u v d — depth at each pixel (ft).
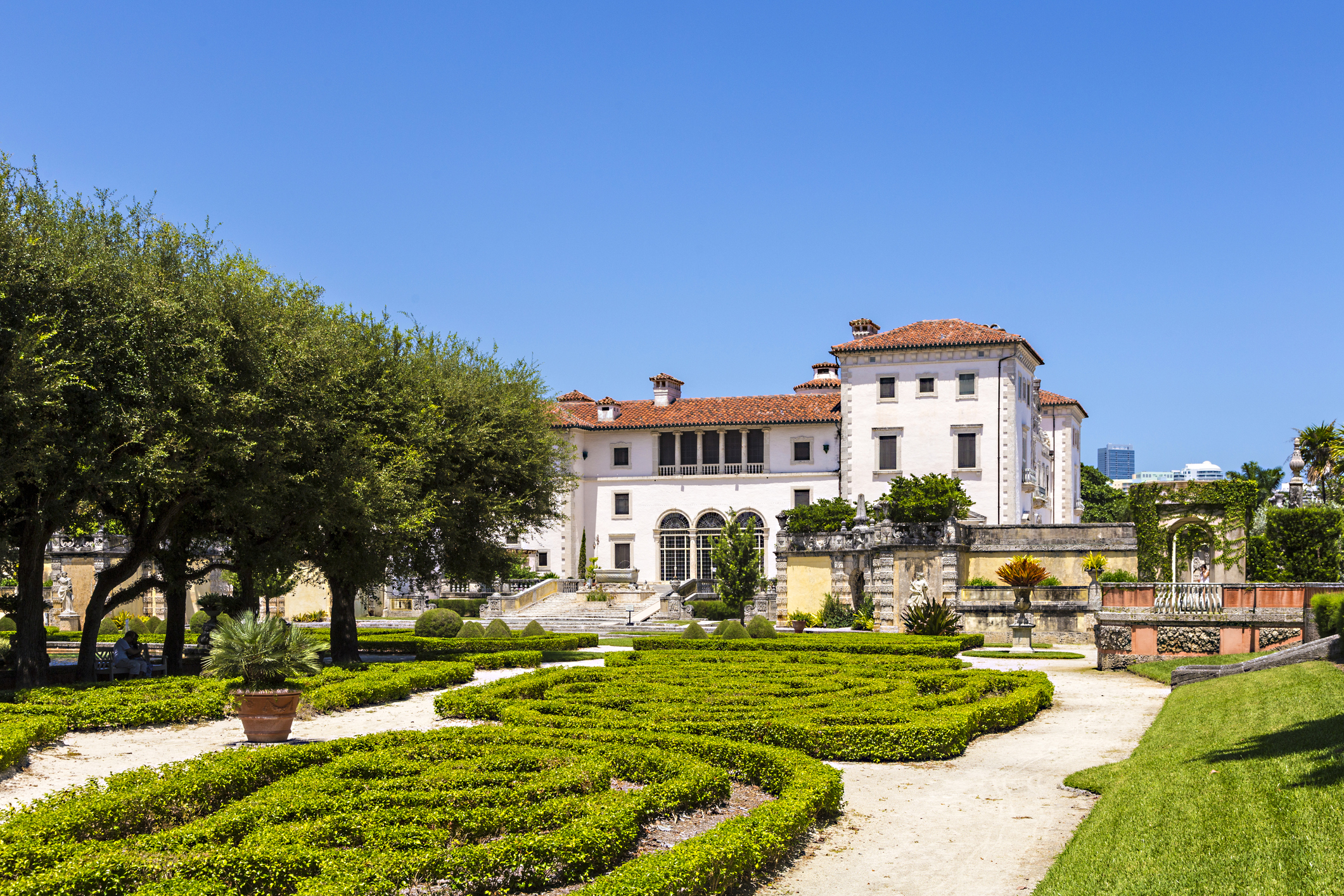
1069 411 262.26
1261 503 164.66
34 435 65.16
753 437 247.50
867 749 55.57
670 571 249.14
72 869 27.89
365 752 45.91
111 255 73.56
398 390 106.11
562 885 31.99
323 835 33.27
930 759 55.67
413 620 208.13
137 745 57.88
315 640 59.98
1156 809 38.86
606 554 252.62
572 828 33.53
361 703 75.72
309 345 85.76
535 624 156.46
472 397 112.98
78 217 75.92
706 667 92.68
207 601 120.57
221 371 76.13
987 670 91.04
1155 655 102.83
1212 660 99.25
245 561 92.89
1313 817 32.94
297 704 59.06
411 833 33.35
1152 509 147.23
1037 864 36.35
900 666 95.04
